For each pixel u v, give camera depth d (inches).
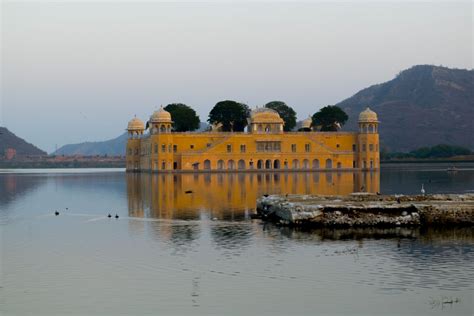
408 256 1888.5
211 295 1523.1
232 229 2423.7
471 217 2428.6
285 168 7529.5
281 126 7657.5
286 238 2196.1
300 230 2357.3
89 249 2068.2
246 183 5012.3
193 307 1440.7
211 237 2246.6
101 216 2925.7
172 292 1551.4
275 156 7524.6
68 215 2994.6
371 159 7583.7
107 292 1557.6
